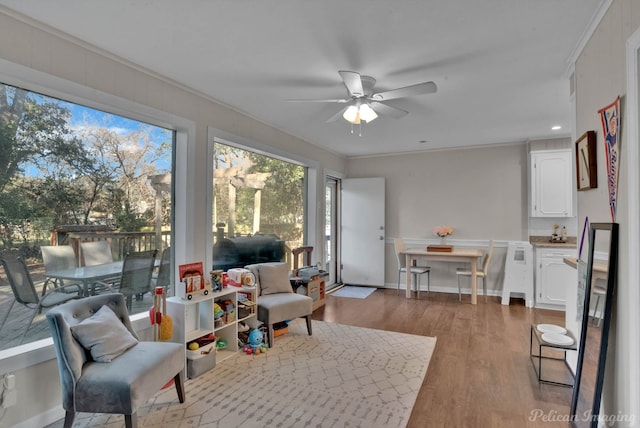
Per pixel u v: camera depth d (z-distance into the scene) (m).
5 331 2.21
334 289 6.13
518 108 3.79
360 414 2.27
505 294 5.10
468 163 5.84
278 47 2.48
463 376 2.80
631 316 1.60
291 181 5.26
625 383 1.69
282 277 3.94
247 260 4.36
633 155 1.58
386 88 3.18
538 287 4.92
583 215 2.39
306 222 5.56
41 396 2.16
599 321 1.92
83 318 2.22
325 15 2.09
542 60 2.64
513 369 2.93
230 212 4.11
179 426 2.15
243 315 3.41
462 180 5.88
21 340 2.27
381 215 6.27
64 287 2.51
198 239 3.36
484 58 2.62
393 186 6.36
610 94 1.88
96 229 2.71
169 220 3.26
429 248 5.54
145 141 3.06
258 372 2.88
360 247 6.41
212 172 3.52
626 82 1.66
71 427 1.94
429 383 2.69
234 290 3.24
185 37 2.35
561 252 4.80
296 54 2.58
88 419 2.24
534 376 2.80
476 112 3.93
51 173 2.43
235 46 2.47
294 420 2.21
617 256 1.77
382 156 6.45
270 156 4.62
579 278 2.44
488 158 5.71
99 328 2.14
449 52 2.53
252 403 2.41
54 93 2.33
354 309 4.85
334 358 3.16
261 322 3.60
